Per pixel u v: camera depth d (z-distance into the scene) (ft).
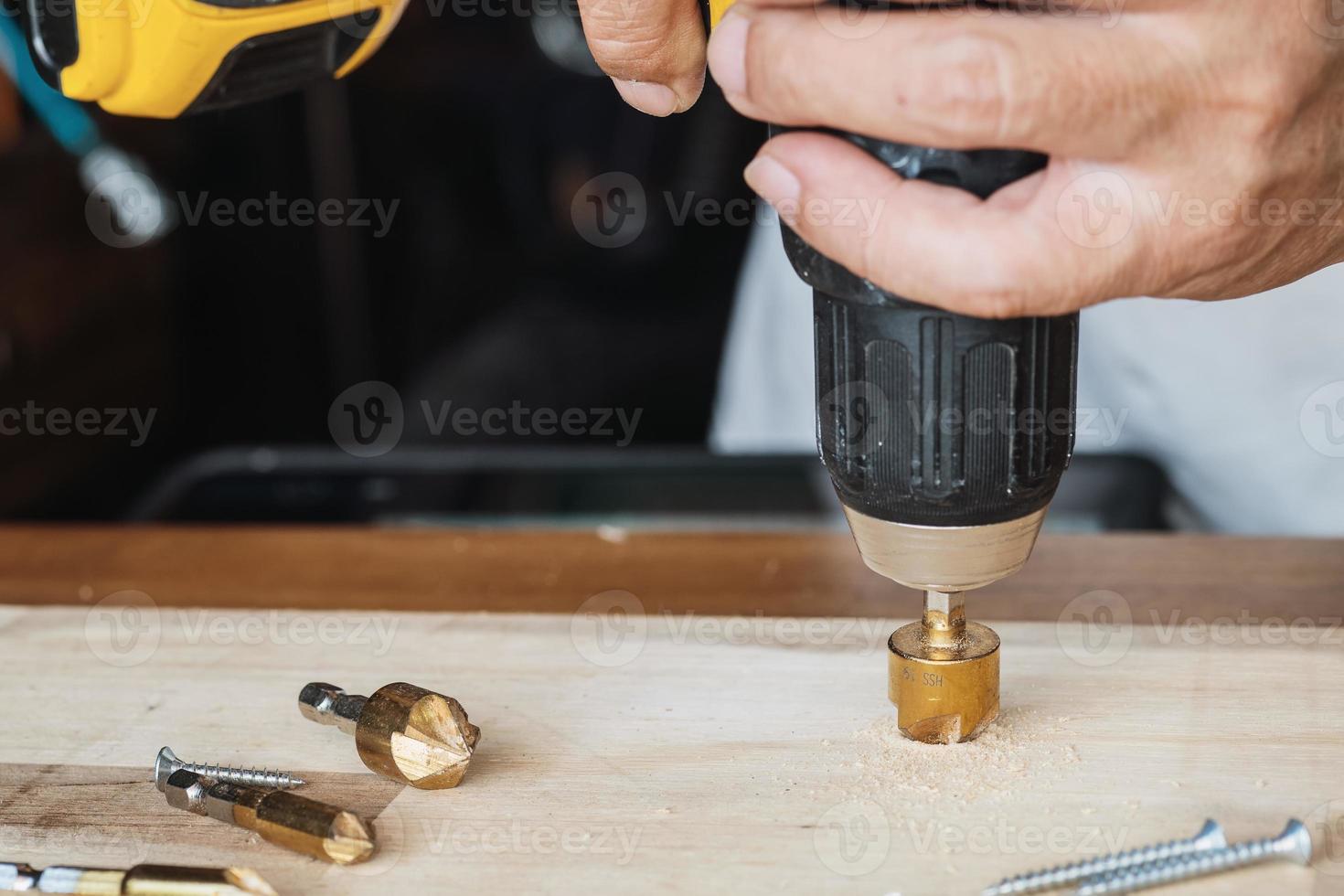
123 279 3.57
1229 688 1.51
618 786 1.43
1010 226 1.25
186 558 1.81
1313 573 1.69
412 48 4.04
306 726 1.51
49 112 2.78
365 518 2.09
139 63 1.45
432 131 4.26
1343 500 2.12
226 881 1.32
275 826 1.36
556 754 1.46
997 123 1.23
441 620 1.65
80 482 3.37
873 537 1.37
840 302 1.32
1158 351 2.16
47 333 3.15
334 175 4.07
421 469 2.09
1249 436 2.15
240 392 4.28
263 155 4.09
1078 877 1.32
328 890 1.35
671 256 3.96
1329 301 2.07
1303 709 1.48
